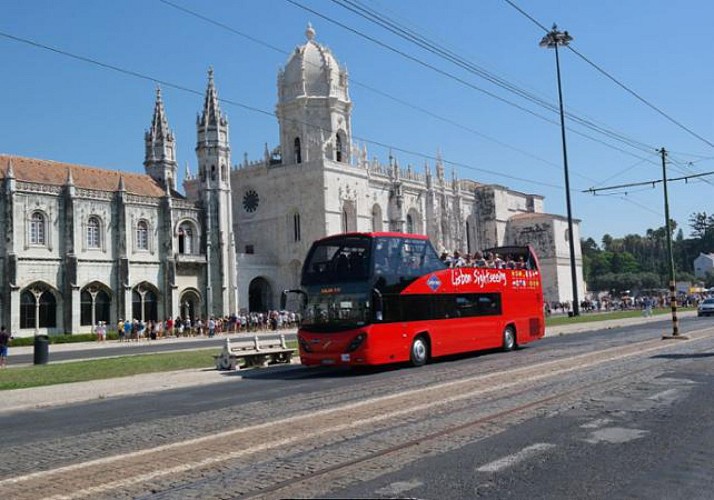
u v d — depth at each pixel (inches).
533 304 1379.2
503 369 914.7
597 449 433.4
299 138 3654.0
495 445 447.8
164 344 2106.3
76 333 2541.8
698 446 436.5
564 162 2353.6
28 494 365.1
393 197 3956.7
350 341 964.6
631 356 1023.6
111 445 496.4
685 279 6599.4
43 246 2519.7
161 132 3245.6
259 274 3410.4
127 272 2721.5
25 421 644.7
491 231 4778.5
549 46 2255.2
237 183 3747.5
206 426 559.5
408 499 320.5
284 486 362.0
